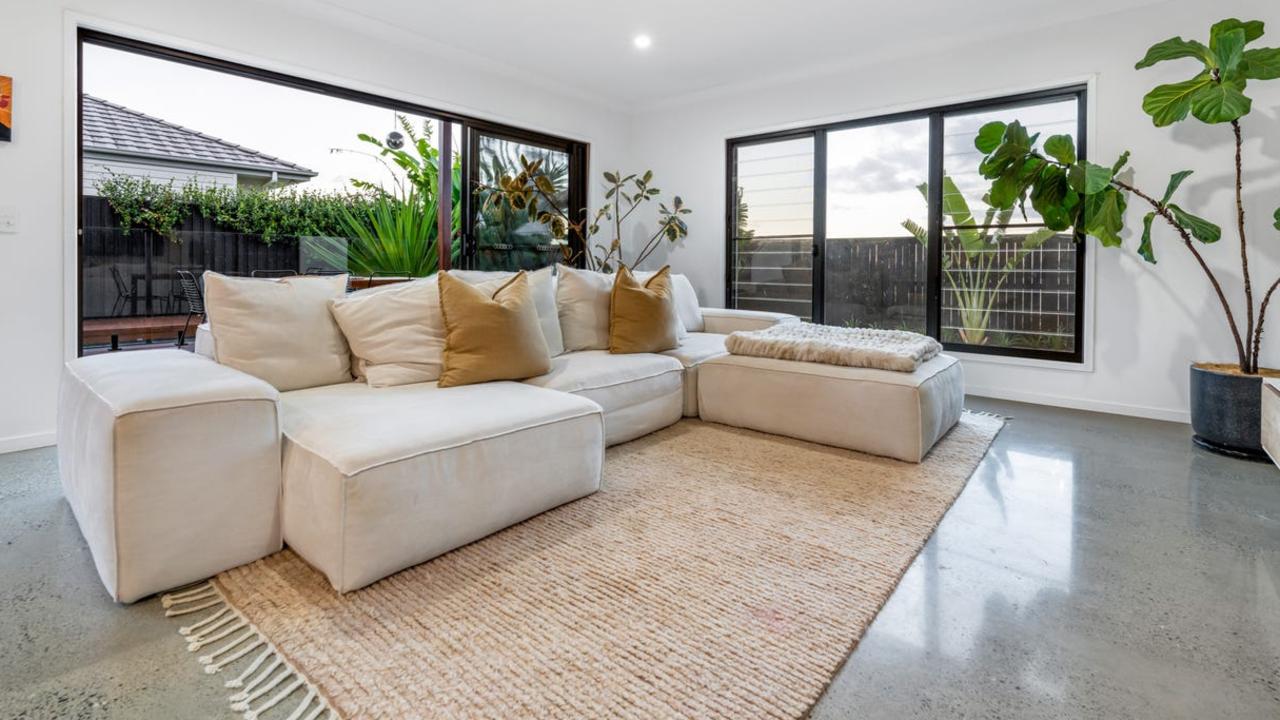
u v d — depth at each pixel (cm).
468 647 130
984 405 377
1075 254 377
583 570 164
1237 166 278
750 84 494
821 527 193
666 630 137
